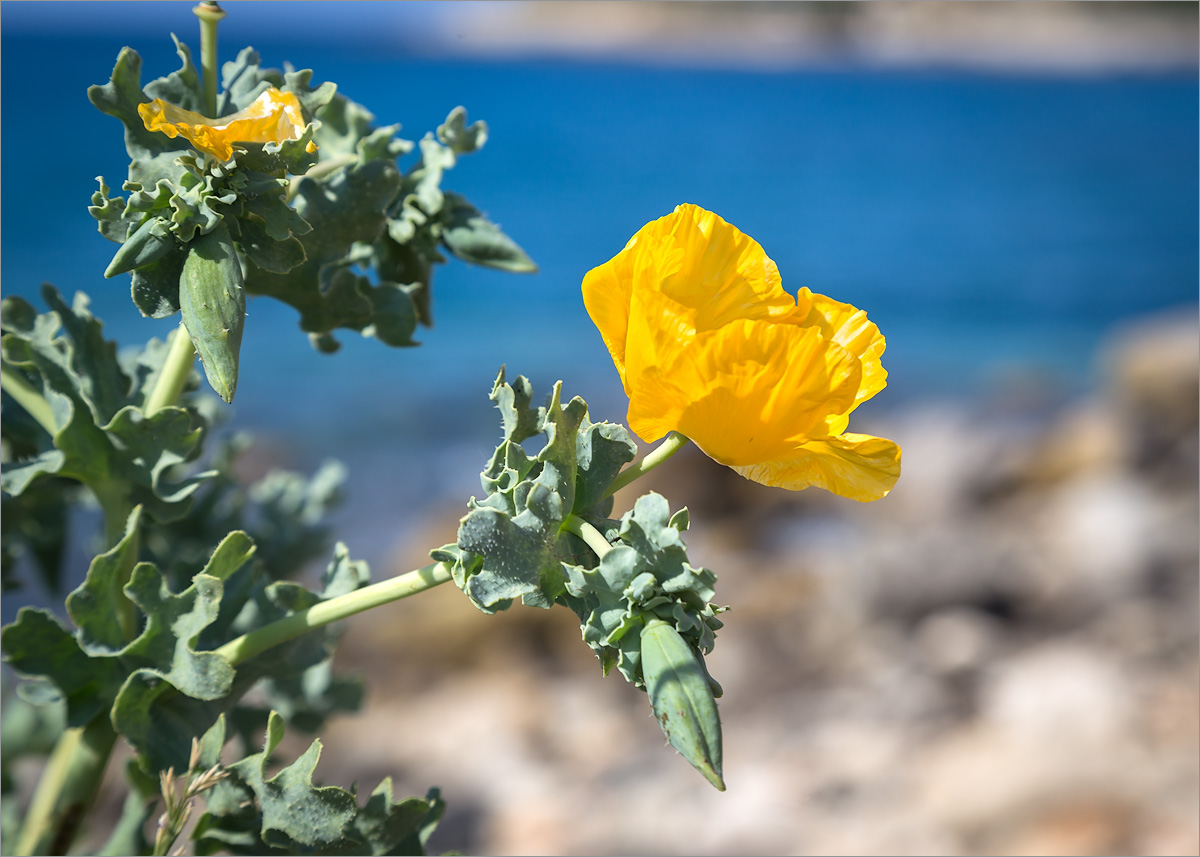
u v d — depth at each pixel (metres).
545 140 31.91
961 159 31.72
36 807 1.26
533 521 0.94
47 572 1.57
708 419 0.94
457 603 6.31
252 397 11.92
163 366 1.38
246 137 0.96
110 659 1.16
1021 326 17.66
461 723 5.24
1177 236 23.45
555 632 6.20
